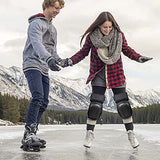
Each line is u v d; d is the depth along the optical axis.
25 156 2.16
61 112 129.75
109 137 5.27
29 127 2.85
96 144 3.38
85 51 3.25
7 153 2.37
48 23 3.25
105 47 3.02
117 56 2.97
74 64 3.26
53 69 2.69
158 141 3.95
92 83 3.04
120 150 2.68
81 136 5.59
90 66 3.14
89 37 3.19
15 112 66.50
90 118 2.88
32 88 2.96
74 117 130.75
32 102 2.92
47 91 3.25
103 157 2.15
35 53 3.03
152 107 85.38
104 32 3.01
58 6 3.18
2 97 65.44
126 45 3.19
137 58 3.11
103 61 2.95
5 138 4.73
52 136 5.60
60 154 2.31
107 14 3.00
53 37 3.39
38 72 3.02
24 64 3.06
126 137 5.28
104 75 3.00
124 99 2.97
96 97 2.97
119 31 3.06
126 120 2.89
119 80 2.99
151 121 83.44
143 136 5.21
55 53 3.43
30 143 2.51
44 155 2.24
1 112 64.62
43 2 3.25
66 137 5.19
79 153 2.39
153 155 2.31
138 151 2.61
